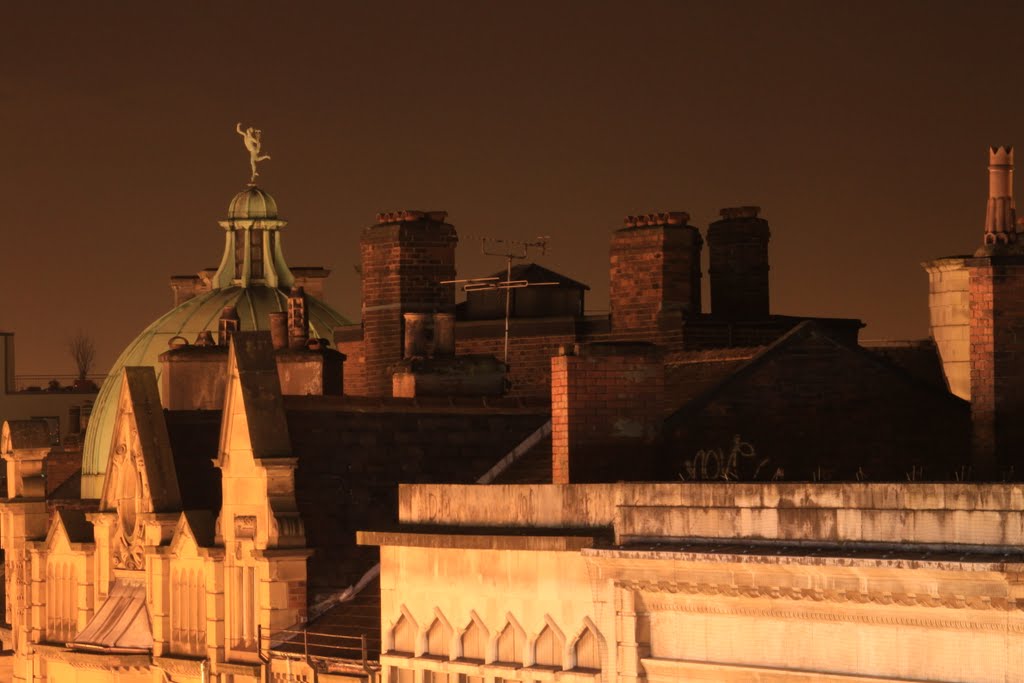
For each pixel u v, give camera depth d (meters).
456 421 126.62
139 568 135.88
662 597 90.06
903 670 81.00
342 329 168.50
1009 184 100.31
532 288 154.88
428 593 104.75
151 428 133.88
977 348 99.62
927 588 78.75
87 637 137.25
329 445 122.88
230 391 122.75
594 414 107.94
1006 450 98.62
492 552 100.56
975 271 99.50
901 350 140.25
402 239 152.75
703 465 105.06
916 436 109.88
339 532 120.81
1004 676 77.81
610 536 95.50
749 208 143.12
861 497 83.25
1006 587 76.50
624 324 143.00
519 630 99.19
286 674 116.75
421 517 106.75
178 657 128.62
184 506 133.00
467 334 154.25
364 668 108.94
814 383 110.81
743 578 85.06
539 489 100.00
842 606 82.50
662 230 140.62
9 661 158.38
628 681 91.44
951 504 80.25
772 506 86.31
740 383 110.56
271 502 120.06
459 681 102.38
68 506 176.00
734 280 143.25
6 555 153.62
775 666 85.62
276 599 118.62
